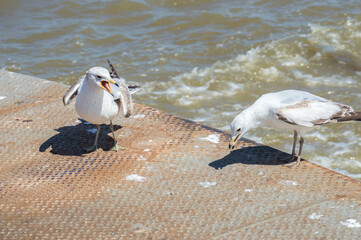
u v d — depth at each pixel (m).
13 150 5.88
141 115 6.84
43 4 16.47
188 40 14.23
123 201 4.83
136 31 14.92
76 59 13.34
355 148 9.09
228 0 16.62
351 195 4.87
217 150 5.87
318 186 5.07
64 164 5.59
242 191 4.99
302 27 14.56
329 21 14.84
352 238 4.20
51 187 5.10
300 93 5.99
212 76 12.22
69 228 4.39
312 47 13.44
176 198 4.88
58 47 13.97
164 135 6.27
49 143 6.08
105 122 6.40
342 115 5.72
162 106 10.91
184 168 5.46
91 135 6.32
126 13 15.95
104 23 15.38
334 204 4.71
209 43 13.96
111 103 5.77
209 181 5.19
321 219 4.48
